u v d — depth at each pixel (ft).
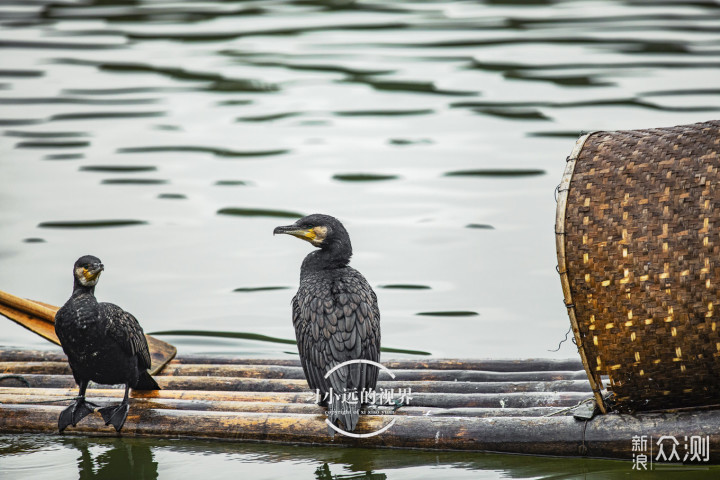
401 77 88.02
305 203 58.29
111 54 97.66
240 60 95.20
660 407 26.96
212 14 116.06
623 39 97.19
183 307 43.09
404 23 108.99
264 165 66.64
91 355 28.94
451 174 63.26
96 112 79.41
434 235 52.03
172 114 79.30
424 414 29.12
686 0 114.93
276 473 27.27
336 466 27.68
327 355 28.37
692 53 90.79
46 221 55.11
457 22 108.37
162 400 30.45
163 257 49.60
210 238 52.54
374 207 57.11
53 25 110.22
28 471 27.76
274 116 78.84
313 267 30.81
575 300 26.37
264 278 46.78
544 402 29.58
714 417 26.09
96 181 62.90
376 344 29.22
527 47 96.17
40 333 34.45
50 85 87.04
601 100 77.82
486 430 27.76
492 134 71.72
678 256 24.98
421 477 26.73
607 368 26.45
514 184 60.59
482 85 84.58
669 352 25.44
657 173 25.61
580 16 108.99
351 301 28.94
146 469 27.71
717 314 24.70
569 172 26.78
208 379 32.48
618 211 25.73
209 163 67.15
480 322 40.96
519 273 46.60
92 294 29.19
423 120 76.23
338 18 112.88
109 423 29.40
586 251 25.96
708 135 25.76
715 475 26.23
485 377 32.07
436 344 38.58
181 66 93.40
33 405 30.45
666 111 73.10
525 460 27.50
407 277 46.21
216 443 29.30
